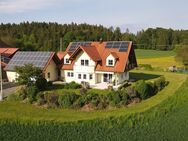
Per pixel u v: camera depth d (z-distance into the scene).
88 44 66.38
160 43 181.88
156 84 54.91
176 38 180.62
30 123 36.09
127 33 195.12
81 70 61.94
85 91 49.34
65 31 174.38
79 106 44.00
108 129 35.44
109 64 60.47
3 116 38.34
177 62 115.69
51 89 55.25
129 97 46.56
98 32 181.25
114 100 44.88
